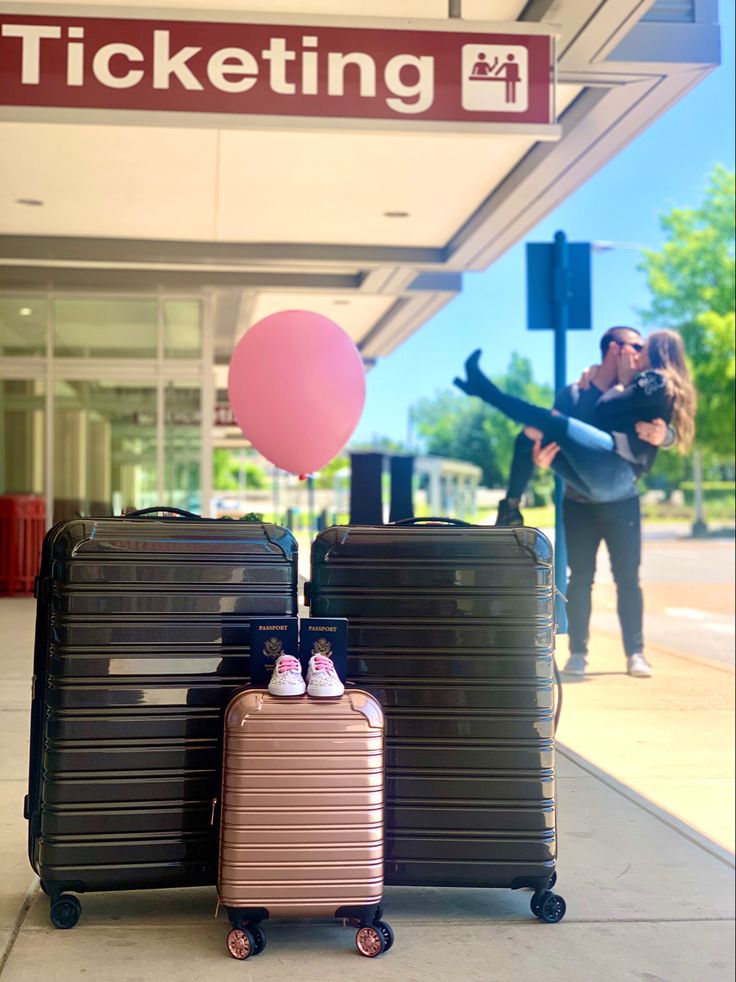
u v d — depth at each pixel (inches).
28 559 290.4
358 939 69.4
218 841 72.1
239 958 68.2
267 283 303.6
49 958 67.7
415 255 274.7
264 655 72.6
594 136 179.0
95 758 72.8
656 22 149.1
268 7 143.5
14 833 90.4
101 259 268.2
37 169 209.2
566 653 235.0
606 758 134.1
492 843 75.6
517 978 66.7
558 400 194.4
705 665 212.7
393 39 99.7
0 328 309.3
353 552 76.8
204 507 313.4
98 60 96.3
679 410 195.0
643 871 86.7
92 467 312.0
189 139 189.9
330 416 123.2
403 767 75.8
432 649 76.4
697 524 870.4
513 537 77.5
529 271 194.4
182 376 313.3
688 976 67.4
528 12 141.7
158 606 74.2
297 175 212.1
